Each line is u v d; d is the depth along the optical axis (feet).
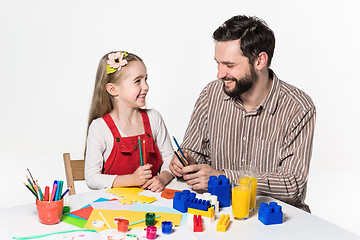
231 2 14.62
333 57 14.14
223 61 5.09
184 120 15.33
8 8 15.85
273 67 14.51
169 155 6.23
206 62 14.96
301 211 4.54
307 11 14.12
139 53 15.39
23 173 12.26
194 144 5.99
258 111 5.50
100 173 5.68
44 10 15.67
